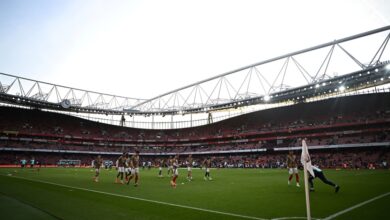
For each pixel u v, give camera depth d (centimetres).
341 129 6912
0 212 1029
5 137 7806
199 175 3728
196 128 10594
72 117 10125
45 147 8106
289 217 955
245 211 1063
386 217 942
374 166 5416
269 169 5828
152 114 10925
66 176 3081
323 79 5900
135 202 1269
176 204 1222
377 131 6341
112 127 10681
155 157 9838
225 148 8694
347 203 1226
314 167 1655
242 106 8562
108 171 4722
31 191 1647
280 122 8412
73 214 999
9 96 7550
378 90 7131
